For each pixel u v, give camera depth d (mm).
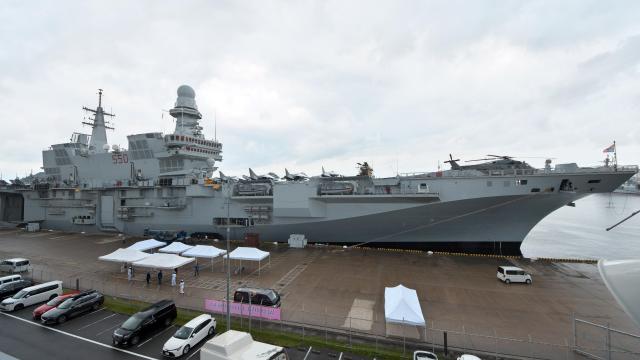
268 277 17578
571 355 9500
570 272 18312
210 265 20500
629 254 31531
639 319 5777
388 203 20469
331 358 9461
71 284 16703
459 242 22062
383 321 12000
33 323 12141
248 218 24375
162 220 27859
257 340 10492
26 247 26344
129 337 10312
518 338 10594
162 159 28938
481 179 18547
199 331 10477
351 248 24141
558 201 18500
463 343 10234
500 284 16234
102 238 29812
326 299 14242
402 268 19062
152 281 17281
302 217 22500
